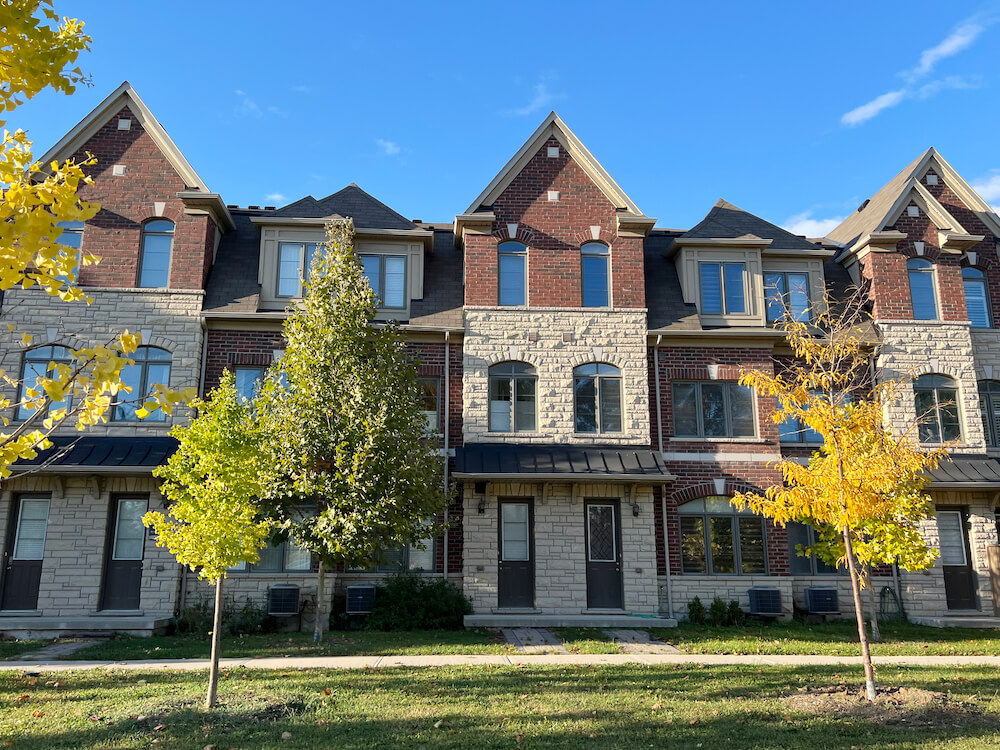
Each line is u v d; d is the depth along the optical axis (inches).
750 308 837.2
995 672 488.1
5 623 652.7
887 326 841.5
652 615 727.1
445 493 750.5
